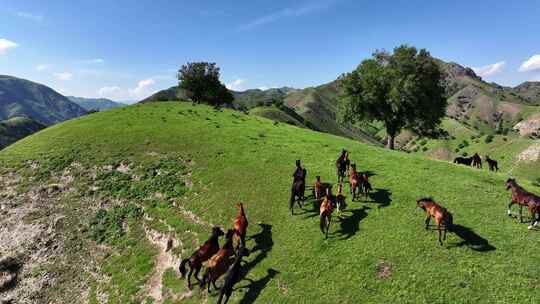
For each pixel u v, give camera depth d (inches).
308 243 732.7
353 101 2111.2
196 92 3521.2
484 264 602.5
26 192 1214.9
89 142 1562.5
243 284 665.0
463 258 622.2
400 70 1980.8
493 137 6510.8
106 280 826.2
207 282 690.2
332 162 1224.8
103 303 764.0
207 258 698.8
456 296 542.9
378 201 865.5
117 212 1050.1
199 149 1398.9
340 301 573.9
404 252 653.9
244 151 1359.5
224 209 944.3
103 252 917.2
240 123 1950.1
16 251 967.0
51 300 824.3
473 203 846.5
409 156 1439.5
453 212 796.6
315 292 601.9
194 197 1042.1
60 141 1616.6
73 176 1280.8
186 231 887.1
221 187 1068.5
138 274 808.9
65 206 1121.4
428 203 693.3
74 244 964.0
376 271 620.1
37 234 1014.4
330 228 770.2
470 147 6815.9
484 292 544.1
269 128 1873.8
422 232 711.1
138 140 1540.4
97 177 1254.9
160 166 1272.1
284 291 619.5
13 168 1382.9
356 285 598.2
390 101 1945.1
